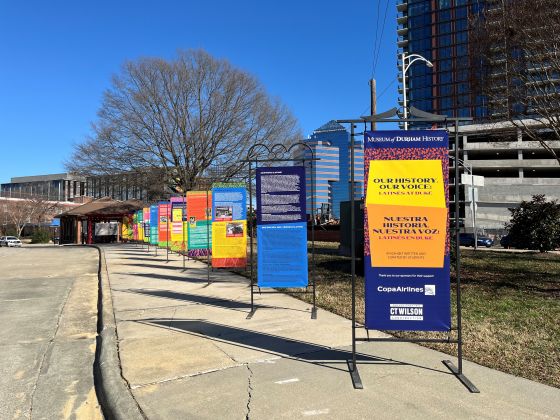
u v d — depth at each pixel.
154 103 39.25
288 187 8.58
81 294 12.43
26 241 83.44
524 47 11.58
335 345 6.18
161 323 7.82
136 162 40.00
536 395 4.39
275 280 8.52
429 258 5.05
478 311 7.66
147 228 30.05
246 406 4.31
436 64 56.75
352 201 5.36
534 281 10.62
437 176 5.05
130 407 4.38
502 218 75.06
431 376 4.95
